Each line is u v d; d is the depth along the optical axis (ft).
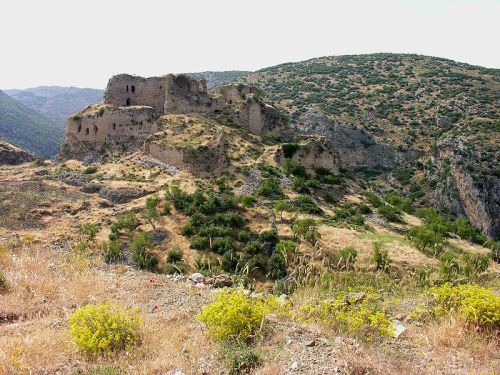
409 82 534.37
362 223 187.42
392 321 40.86
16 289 48.03
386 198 295.28
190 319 42.93
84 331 35.58
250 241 150.30
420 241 160.04
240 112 275.18
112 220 160.86
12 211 159.84
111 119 245.86
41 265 57.06
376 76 576.20
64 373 31.78
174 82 269.64
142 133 243.81
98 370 31.68
